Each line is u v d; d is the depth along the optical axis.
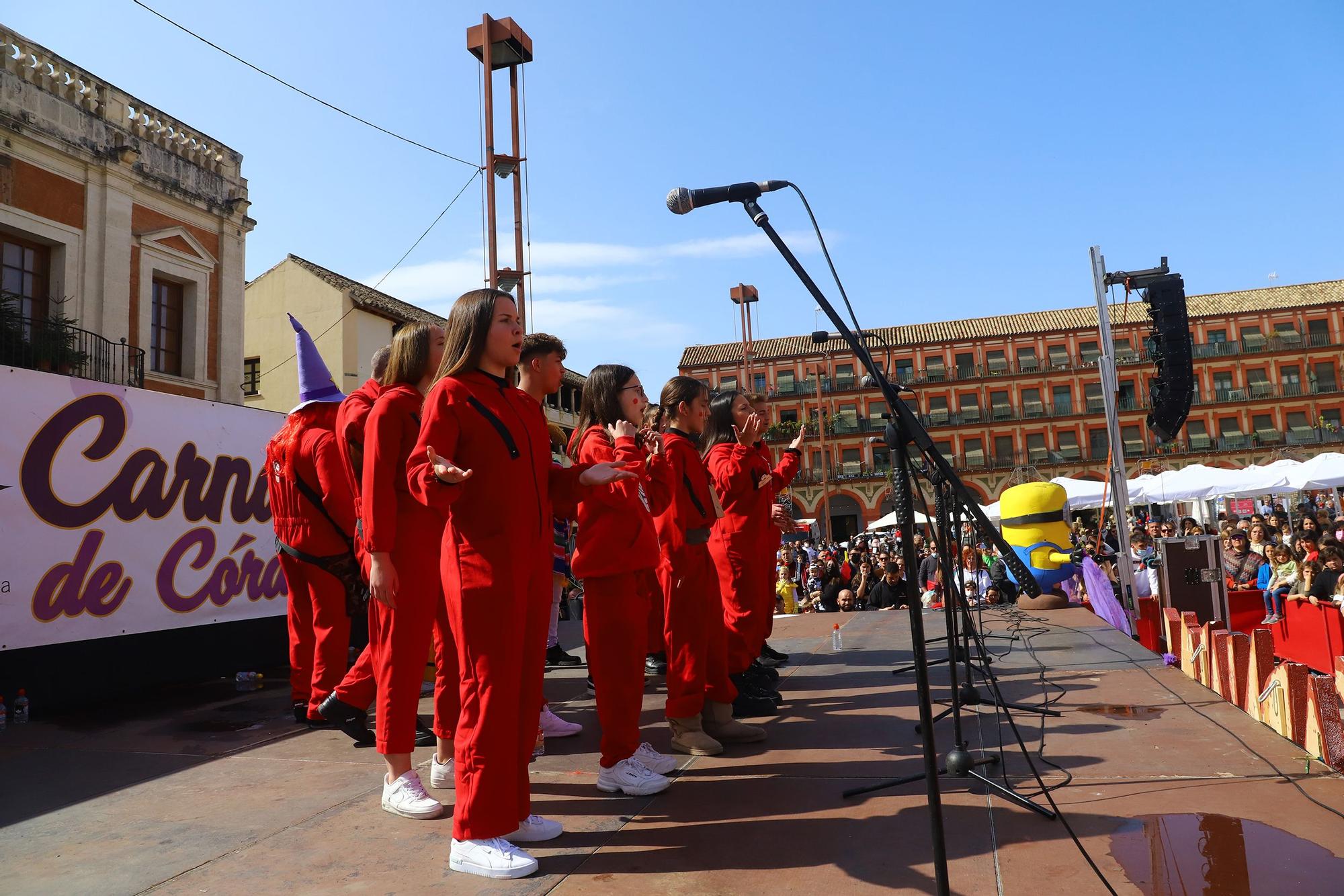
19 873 2.42
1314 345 52.62
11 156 12.74
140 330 14.59
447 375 2.52
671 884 2.23
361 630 6.73
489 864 2.31
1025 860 2.27
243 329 16.78
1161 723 3.60
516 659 2.43
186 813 2.94
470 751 2.38
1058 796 2.75
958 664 5.26
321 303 24.17
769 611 4.92
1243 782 2.79
